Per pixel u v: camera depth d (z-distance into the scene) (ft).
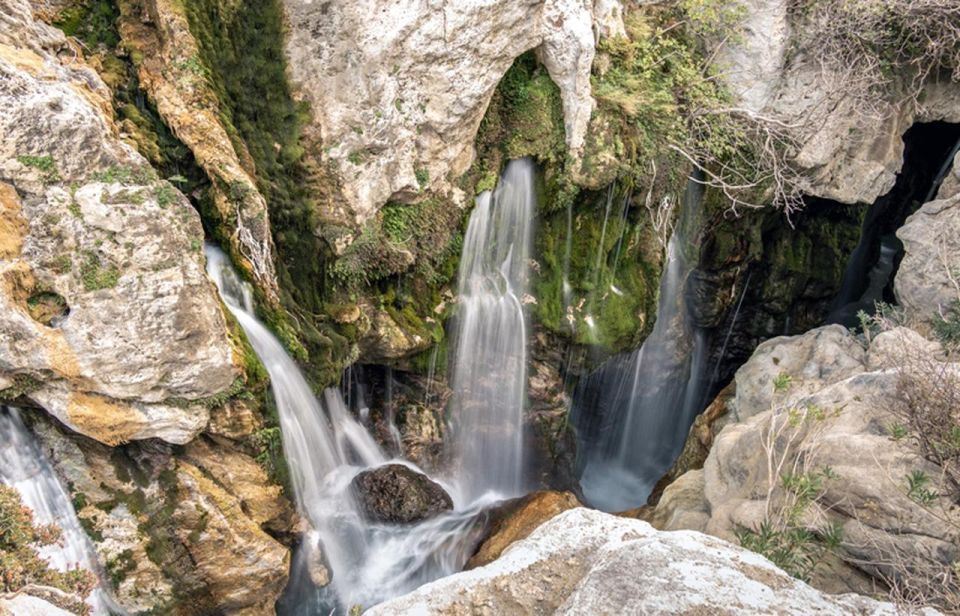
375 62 23.44
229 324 20.22
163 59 21.30
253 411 20.56
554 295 30.07
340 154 24.07
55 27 20.70
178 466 19.85
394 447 28.84
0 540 15.99
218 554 20.15
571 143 28.02
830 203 38.65
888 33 31.35
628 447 37.37
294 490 22.76
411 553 25.35
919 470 18.07
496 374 30.50
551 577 15.12
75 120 17.44
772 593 13.55
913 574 17.26
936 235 30.09
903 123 34.99
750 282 38.83
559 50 26.45
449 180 26.50
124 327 17.92
